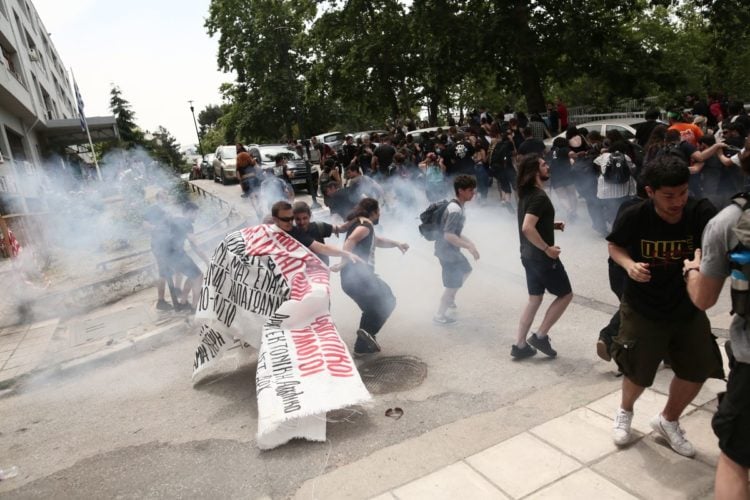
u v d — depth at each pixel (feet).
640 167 27.12
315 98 101.76
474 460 11.14
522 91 71.61
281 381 12.93
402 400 14.05
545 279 14.62
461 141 38.70
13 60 84.74
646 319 9.84
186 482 11.72
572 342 16.40
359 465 11.46
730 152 23.65
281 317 14.20
